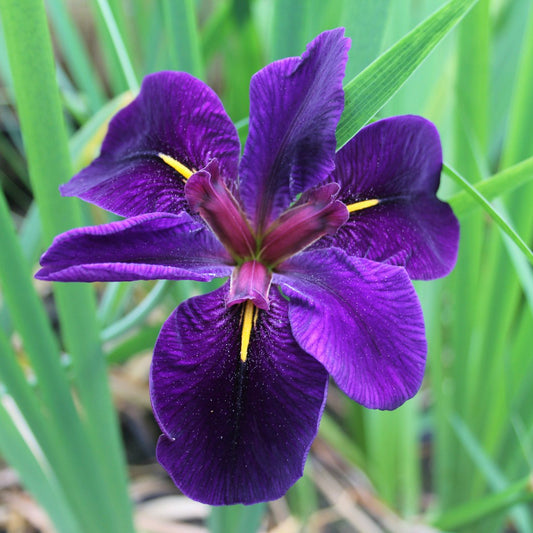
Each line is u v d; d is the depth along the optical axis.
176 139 0.26
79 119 0.45
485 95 0.37
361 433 0.52
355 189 0.27
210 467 0.24
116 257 0.24
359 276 0.25
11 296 0.30
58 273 0.22
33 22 0.26
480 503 0.40
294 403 0.24
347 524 0.50
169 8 0.31
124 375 0.54
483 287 0.41
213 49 0.42
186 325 0.25
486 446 0.45
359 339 0.24
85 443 0.33
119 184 0.26
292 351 0.25
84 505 0.34
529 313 0.40
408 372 0.24
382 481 0.48
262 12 0.49
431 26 0.25
